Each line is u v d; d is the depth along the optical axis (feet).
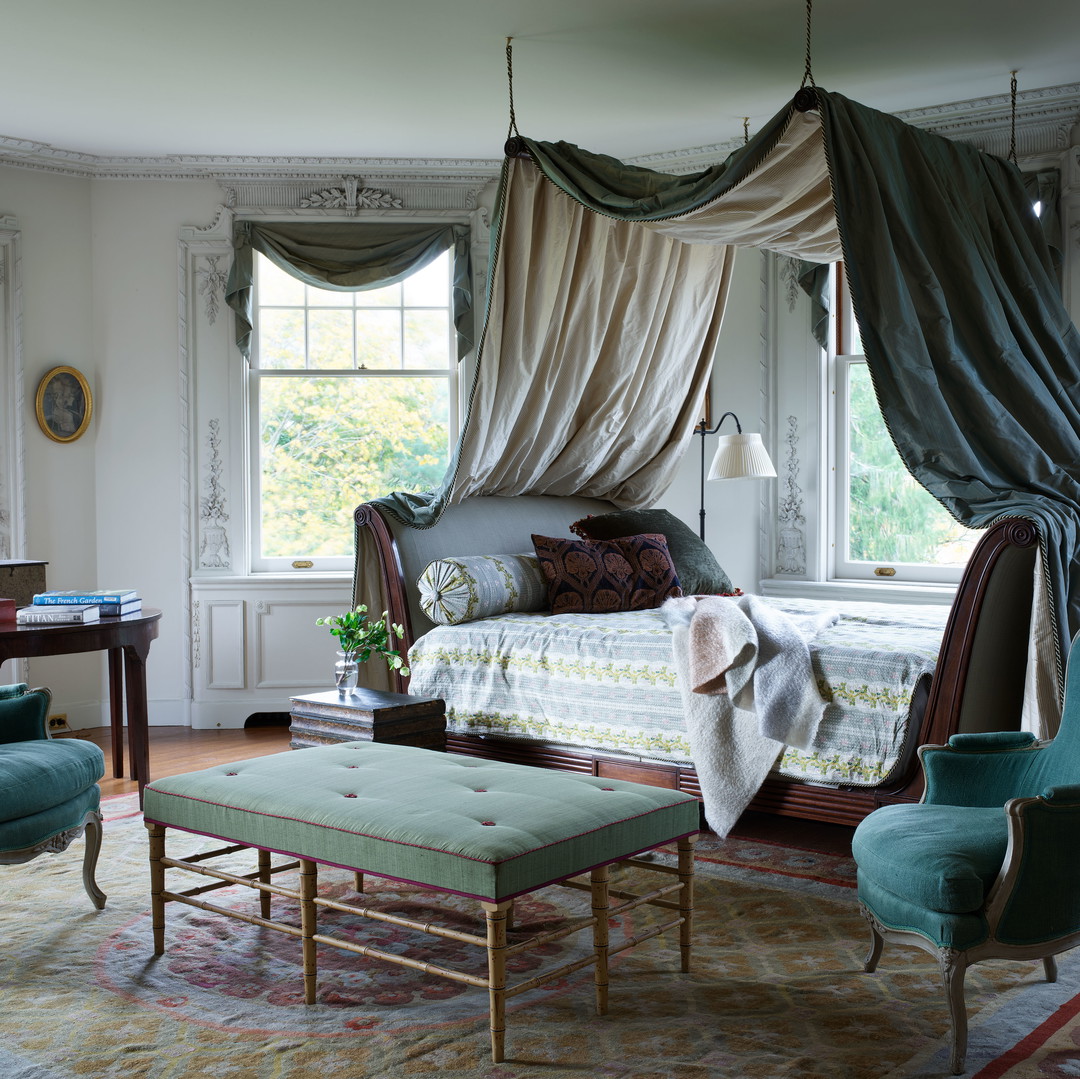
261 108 18.19
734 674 12.94
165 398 21.65
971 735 9.93
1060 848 8.40
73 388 21.11
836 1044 8.56
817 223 14.11
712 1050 8.48
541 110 18.31
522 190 14.73
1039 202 17.70
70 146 20.33
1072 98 17.43
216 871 10.06
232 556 21.77
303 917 9.41
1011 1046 8.50
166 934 11.05
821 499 20.13
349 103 17.95
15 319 20.53
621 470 20.13
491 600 16.39
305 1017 9.15
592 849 8.91
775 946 10.59
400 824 8.86
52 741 12.03
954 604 11.86
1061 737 9.70
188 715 21.80
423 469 22.35
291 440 22.08
